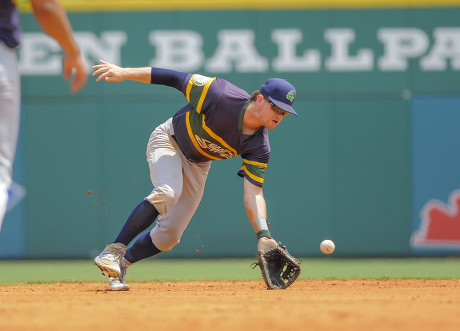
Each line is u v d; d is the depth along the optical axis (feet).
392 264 118.21
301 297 48.55
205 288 67.97
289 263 58.54
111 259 56.59
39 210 130.31
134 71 54.49
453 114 131.64
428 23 132.16
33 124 131.13
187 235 129.80
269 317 35.65
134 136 131.23
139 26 132.16
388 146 131.54
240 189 130.31
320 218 130.82
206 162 59.16
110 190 130.72
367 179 131.23
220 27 132.26
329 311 37.86
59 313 37.81
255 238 129.90
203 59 132.26
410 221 131.13
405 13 132.16
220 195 130.21
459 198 130.62
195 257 129.70
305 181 131.13
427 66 131.95
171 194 56.08
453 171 131.23
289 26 132.36
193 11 132.05
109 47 131.85
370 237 130.93
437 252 130.72
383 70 132.05
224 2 132.36
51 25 33.81
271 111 52.16
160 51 132.05
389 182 131.23
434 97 131.95
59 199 130.52
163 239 60.59
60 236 130.31
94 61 131.75
